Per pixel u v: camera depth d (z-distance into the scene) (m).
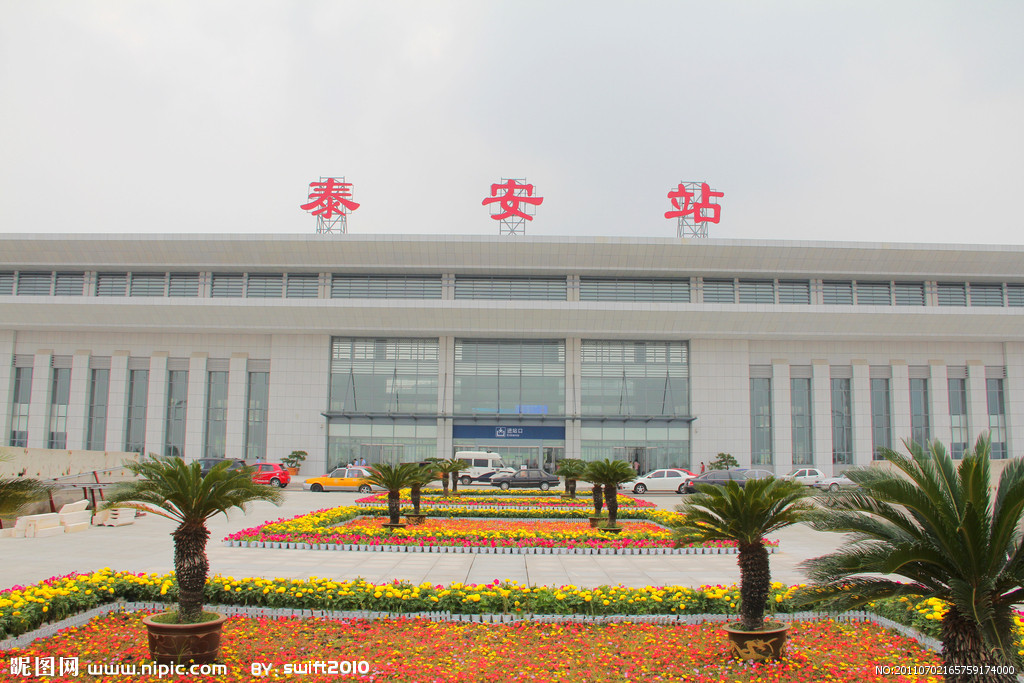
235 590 11.29
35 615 9.86
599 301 46.25
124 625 10.49
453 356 48.34
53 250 45.94
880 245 45.09
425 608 11.12
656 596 11.19
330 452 48.16
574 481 33.59
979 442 7.79
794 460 47.47
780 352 48.47
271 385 47.97
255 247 45.50
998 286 47.44
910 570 7.65
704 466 47.09
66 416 47.81
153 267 46.72
